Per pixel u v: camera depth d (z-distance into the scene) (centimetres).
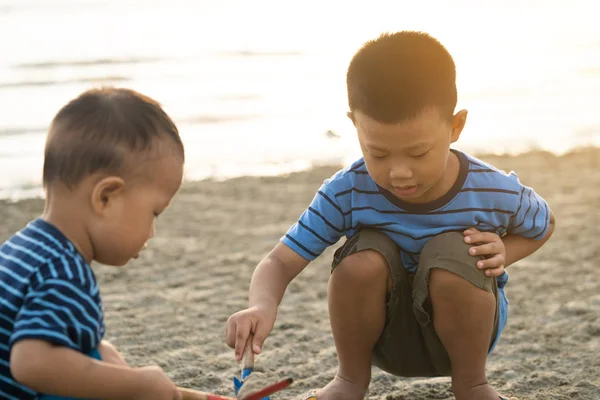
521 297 449
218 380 348
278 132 952
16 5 1934
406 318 290
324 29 1806
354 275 281
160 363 366
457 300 275
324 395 296
